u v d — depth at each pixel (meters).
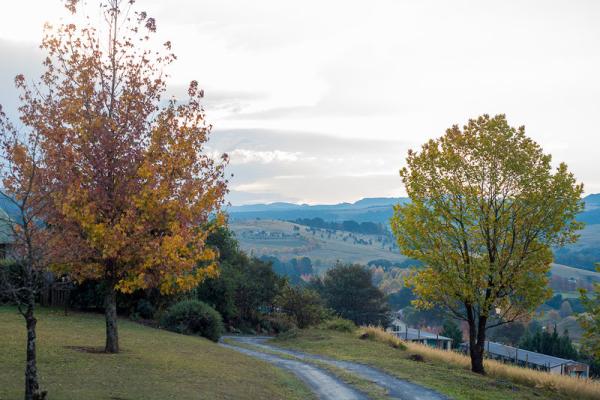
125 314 37.72
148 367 17.80
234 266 60.59
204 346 27.23
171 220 17.86
